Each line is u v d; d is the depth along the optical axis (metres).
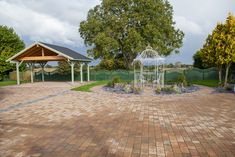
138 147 4.82
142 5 34.09
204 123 6.74
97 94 14.32
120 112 8.52
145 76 22.56
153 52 20.53
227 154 4.41
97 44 34.38
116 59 40.12
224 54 16.30
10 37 34.12
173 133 5.78
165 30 35.38
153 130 6.07
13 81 30.67
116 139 5.36
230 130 6.00
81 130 6.16
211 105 9.78
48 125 6.75
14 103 11.04
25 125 6.77
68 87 19.56
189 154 4.43
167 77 30.81
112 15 34.78
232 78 25.31
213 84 20.75
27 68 36.97
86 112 8.61
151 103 10.60
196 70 30.25
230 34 16.05
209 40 17.66
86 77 32.78
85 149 4.75
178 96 12.99
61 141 5.27
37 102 11.27
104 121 7.14
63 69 32.69
